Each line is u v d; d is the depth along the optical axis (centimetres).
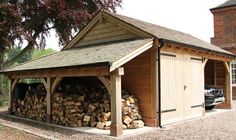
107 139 506
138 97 641
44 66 679
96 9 1309
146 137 520
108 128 592
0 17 1070
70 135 545
